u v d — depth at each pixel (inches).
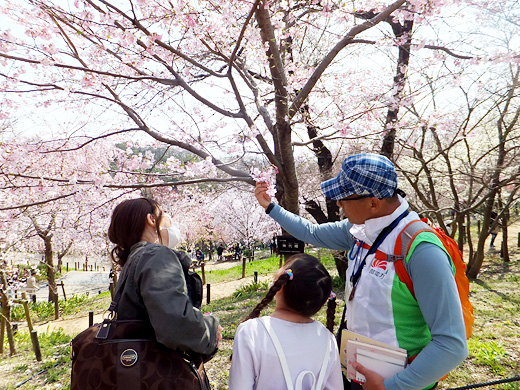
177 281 49.8
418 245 48.2
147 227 58.0
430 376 43.8
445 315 44.5
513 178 277.9
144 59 148.7
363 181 51.9
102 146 272.7
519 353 170.1
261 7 137.7
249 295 407.2
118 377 46.5
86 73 157.5
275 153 187.5
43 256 964.0
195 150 172.9
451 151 382.9
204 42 149.8
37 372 234.1
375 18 149.9
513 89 252.4
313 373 50.5
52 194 228.5
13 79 152.4
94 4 131.6
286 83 167.8
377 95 186.5
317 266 54.0
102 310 499.2
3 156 172.9
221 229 1099.3
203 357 55.0
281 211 80.0
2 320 318.7
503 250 458.0
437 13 146.6
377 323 51.4
